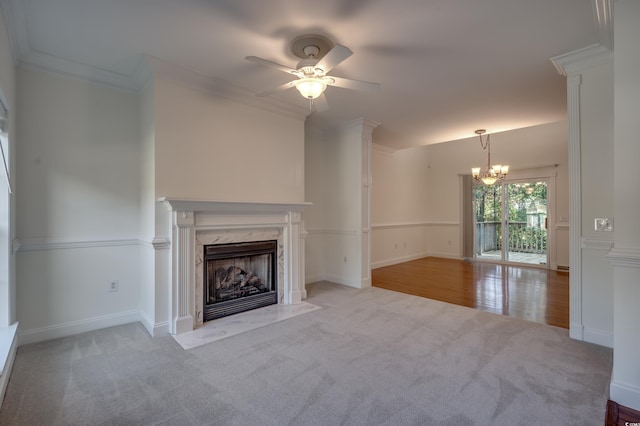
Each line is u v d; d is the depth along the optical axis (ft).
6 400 6.34
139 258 10.87
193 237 10.16
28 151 9.02
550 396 6.53
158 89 9.64
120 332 9.83
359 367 7.72
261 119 12.25
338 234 16.80
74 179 9.75
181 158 10.12
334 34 7.93
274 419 5.82
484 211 24.85
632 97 6.32
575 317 9.45
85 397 6.48
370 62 9.39
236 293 11.91
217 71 9.97
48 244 9.26
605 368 7.67
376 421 5.76
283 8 6.91
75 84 9.78
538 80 10.61
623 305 6.40
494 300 13.64
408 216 25.00
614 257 6.41
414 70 9.89
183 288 9.87
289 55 8.97
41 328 9.18
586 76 9.09
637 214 6.30
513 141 22.93
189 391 6.70
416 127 16.38
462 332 9.96
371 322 10.81
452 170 26.00
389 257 22.89
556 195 20.95
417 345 8.98
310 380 7.14
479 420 5.79
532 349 8.73
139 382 7.04
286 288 12.92
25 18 7.27
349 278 16.24
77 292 9.78
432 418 5.84
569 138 9.41
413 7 6.87
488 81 10.70
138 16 7.21
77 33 7.90
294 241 13.05
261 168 12.21
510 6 6.84
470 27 7.64
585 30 7.76
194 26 7.61
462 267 21.77
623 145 6.42
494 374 7.41
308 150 16.58
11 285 8.25
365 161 15.83
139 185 10.90
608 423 5.70
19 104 8.89
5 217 7.82
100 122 10.20
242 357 8.23
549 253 21.11
